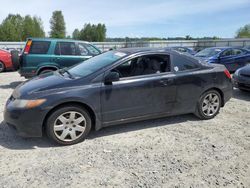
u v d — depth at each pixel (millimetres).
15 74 12867
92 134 4664
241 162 3697
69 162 3678
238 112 6023
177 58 5008
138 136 4590
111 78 4258
